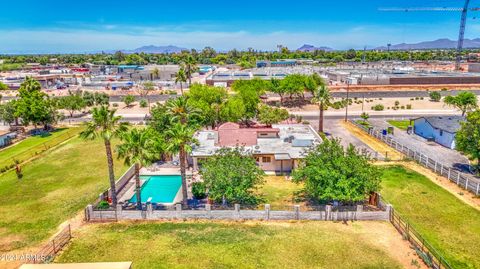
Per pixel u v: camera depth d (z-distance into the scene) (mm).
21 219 35250
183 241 30281
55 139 68562
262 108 69875
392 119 82250
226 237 30891
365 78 129375
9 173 49531
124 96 112250
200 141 54156
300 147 50281
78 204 38594
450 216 34344
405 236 30281
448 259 27281
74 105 91750
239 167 35594
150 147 35750
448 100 84875
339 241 29922
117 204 36219
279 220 34344
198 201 39250
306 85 103875
